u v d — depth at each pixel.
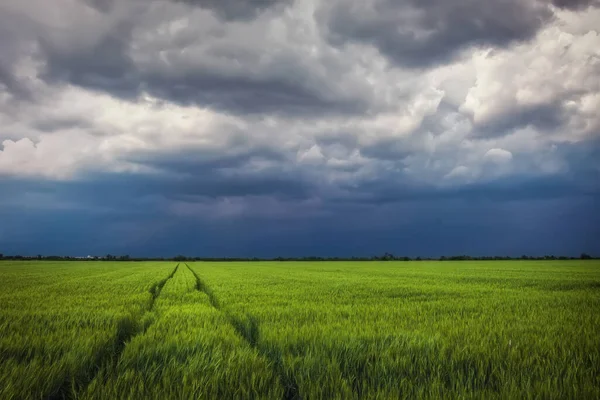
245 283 23.69
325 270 48.62
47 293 16.30
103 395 4.33
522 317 9.55
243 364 5.31
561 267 53.72
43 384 4.58
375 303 12.90
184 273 40.22
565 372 5.02
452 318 9.38
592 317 9.45
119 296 14.95
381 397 4.17
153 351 5.87
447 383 4.90
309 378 4.81
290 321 8.80
